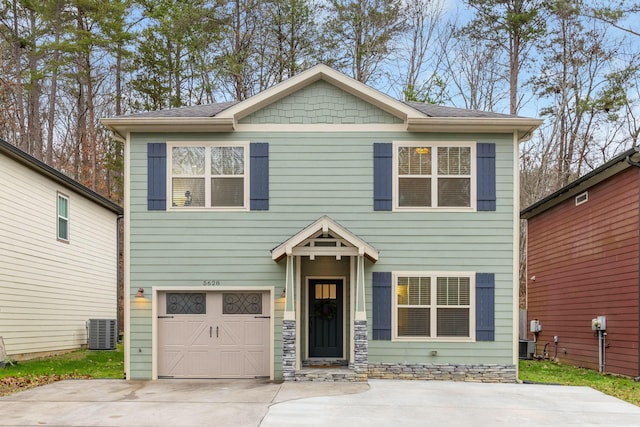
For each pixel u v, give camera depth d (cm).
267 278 1139
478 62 2684
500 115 1183
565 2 2253
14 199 1331
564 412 823
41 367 1278
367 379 1092
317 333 1195
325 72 1153
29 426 724
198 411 810
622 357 1252
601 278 1368
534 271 1881
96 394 949
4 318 1285
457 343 1125
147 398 910
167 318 1148
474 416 790
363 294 1088
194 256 1142
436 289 1137
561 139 2653
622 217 1269
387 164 1156
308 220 1148
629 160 1200
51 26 2406
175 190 1157
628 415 808
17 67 2427
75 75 2469
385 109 1165
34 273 1427
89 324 1717
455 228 1145
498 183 1153
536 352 1825
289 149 1162
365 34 2428
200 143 1162
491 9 2430
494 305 1131
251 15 2408
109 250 1977
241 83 2409
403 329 1130
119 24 2408
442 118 1130
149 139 1162
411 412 809
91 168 2773
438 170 1158
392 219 1147
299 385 1032
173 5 2394
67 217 1633
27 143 2591
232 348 1144
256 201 1150
